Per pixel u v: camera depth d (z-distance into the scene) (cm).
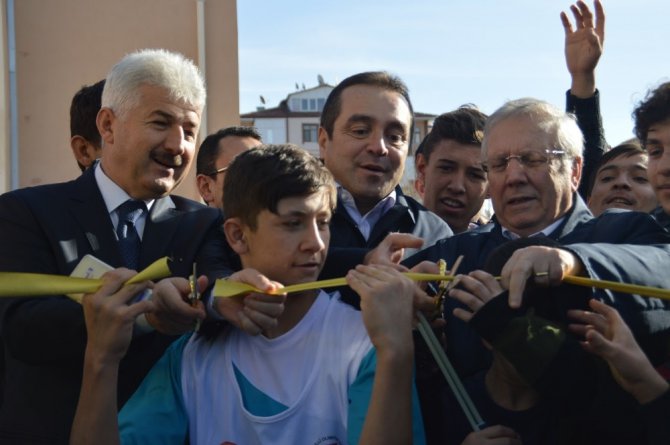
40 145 714
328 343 238
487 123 317
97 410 213
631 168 441
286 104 3809
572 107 438
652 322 233
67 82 721
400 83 377
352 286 217
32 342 255
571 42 433
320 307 247
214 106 759
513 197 301
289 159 239
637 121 299
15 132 704
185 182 739
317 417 229
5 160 683
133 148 295
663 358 244
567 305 225
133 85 294
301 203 235
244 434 231
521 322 215
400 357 207
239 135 463
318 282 221
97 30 730
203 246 301
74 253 284
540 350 214
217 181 455
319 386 233
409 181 1113
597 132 441
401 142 370
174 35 746
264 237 238
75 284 221
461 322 264
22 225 284
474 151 431
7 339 261
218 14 760
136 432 228
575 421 233
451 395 251
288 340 240
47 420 271
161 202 313
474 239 310
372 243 368
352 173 365
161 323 229
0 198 293
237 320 232
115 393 216
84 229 290
